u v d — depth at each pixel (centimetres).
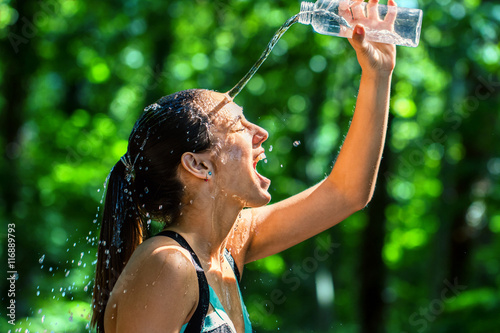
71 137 1464
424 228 1750
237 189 201
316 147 1438
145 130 199
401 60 1105
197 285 182
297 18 228
